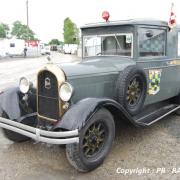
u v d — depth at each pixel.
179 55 6.19
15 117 4.38
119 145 4.78
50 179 3.73
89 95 4.32
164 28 5.54
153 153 4.48
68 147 3.65
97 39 5.46
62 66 4.16
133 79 4.57
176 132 5.44
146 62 5.18
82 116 3.56
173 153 4.48
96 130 3.94
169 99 6.57
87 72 4.29
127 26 5.00
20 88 4.64
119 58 5.14
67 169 4.00
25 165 4.12
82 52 5.75
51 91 4.10
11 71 17.05
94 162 3.88
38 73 4.21
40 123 4.39
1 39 39.53
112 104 3.97
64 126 3.53
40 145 4.84
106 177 3.78
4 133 4.70
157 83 5.54
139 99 4.81
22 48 39.16
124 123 4.67
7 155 4.45
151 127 5.71
